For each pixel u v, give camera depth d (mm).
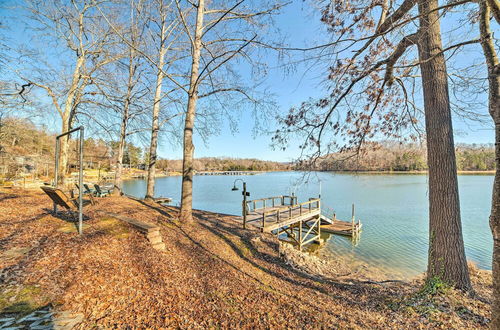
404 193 36219
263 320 3543
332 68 5012
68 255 4172
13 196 9078
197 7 8266
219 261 5715
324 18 4832
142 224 6047
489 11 2988
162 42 12742
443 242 4582
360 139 6062
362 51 5094
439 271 4598
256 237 8102
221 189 43812
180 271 4691
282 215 11969
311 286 5301
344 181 56219
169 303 3502
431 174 4762
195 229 7719
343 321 3719
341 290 5254
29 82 10422
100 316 2891
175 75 11617
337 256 11820
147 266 4484
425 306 4043
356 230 15766
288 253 7473
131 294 3488
